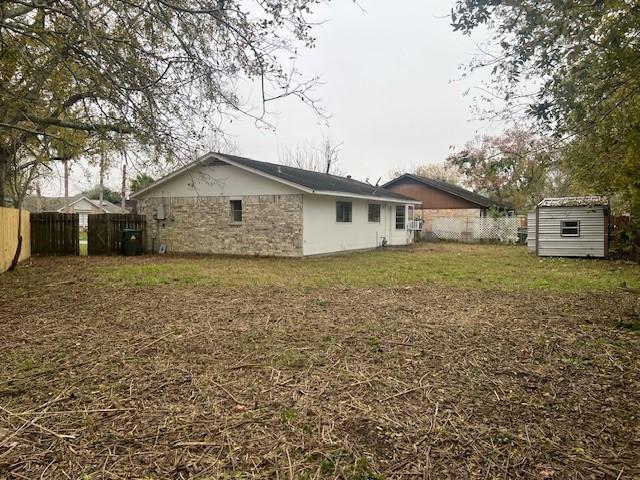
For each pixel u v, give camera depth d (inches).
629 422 113.5
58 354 168.9
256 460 95.3
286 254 597.3
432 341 187.9
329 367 155.6
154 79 245.4
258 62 227.0
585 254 573.6
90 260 553.9
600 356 167.8
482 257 593.6
